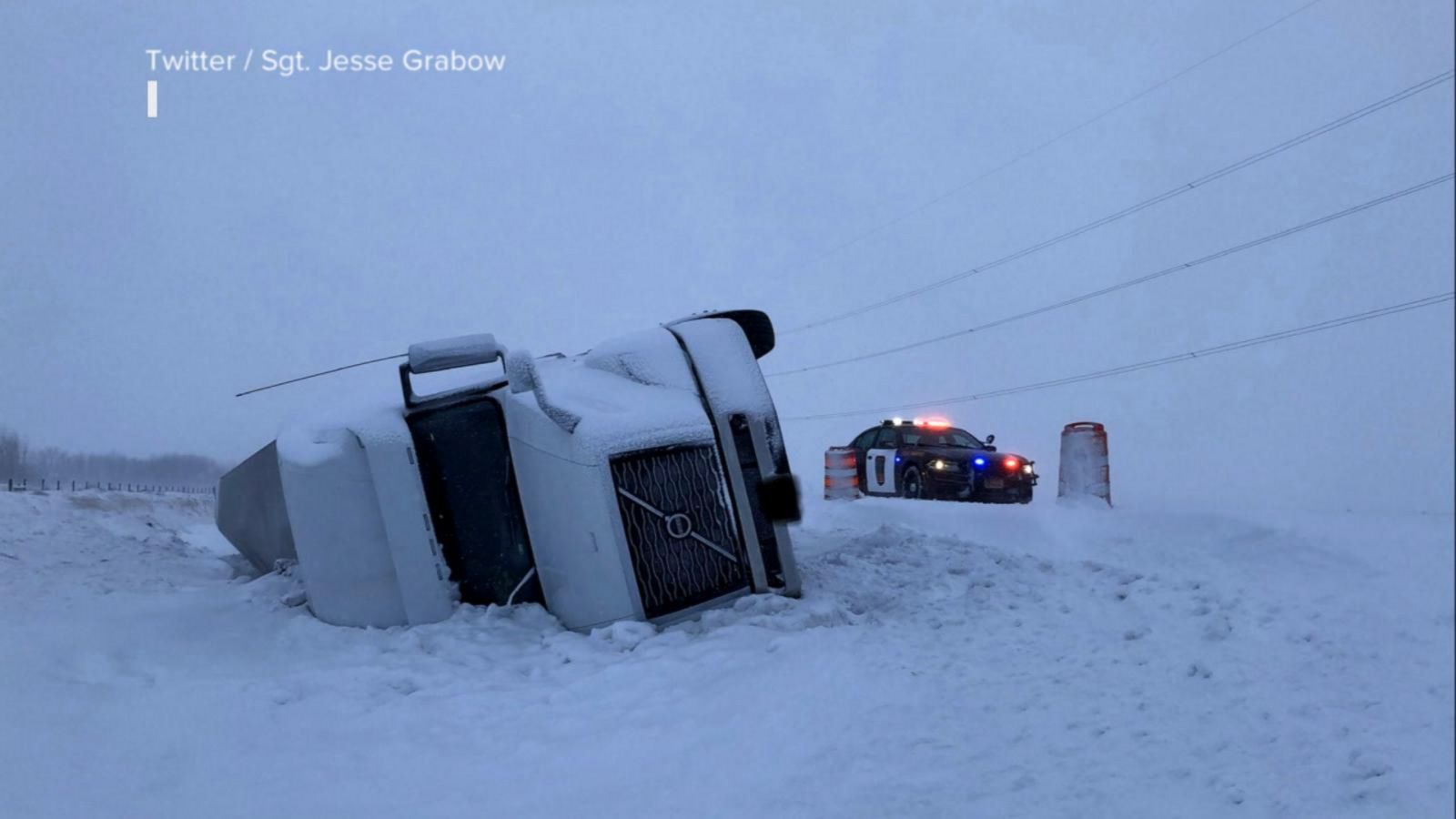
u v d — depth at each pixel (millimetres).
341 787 4645
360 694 6141
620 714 5660
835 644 6766
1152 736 4730
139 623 7668
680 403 8188
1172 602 7660
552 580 8156
